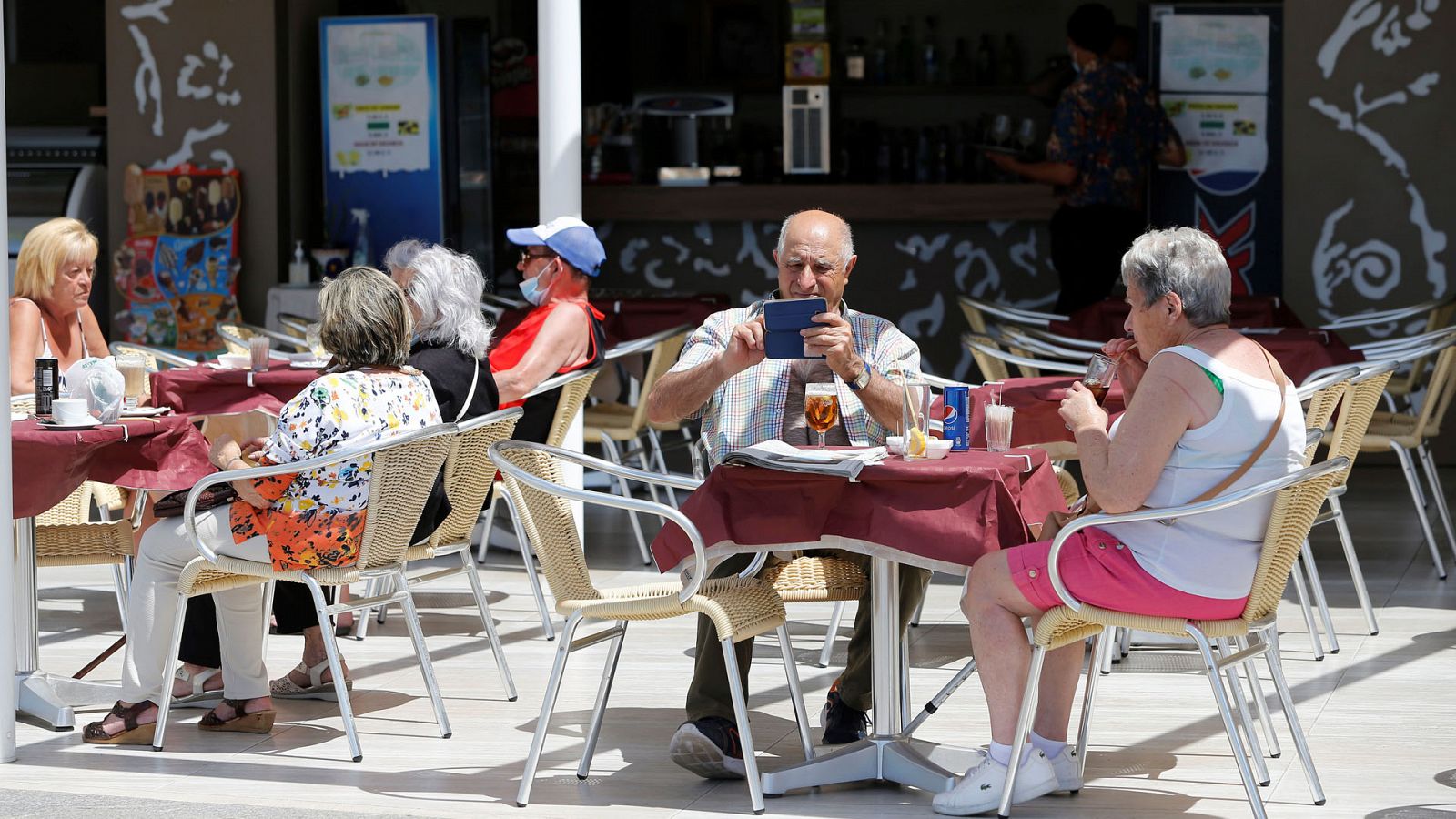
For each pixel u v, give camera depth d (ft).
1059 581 16.76
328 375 20.25
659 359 33.37
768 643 26.32
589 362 28.25
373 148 45.14
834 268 19.81
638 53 49.65
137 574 20.97
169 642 20.90
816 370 20.22
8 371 19.83
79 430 20.52
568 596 18.69
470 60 45.27
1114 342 18.06
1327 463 16.29
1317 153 42.75
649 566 31.71
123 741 20.83
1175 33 44.98
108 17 44.80
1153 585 16.67
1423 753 20.02
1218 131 45.03
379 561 20.51
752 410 20.30
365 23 44.88
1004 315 37.09
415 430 19.80
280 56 44.75
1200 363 16.60
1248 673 20.07
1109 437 17.12
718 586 18.43
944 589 30.22
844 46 49.96
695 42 49.26
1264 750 20.15
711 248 47.55
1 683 19.90
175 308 44.50
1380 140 42.45
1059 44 49.03
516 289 48.34
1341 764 19.58
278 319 39.01
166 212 44.50
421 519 21.95
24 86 49.26
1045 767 17.80
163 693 20.51
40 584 31.22
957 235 47.21
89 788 18.83
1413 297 42.63
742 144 49.26
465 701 22.94
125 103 44.88
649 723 21.72
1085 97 41.96
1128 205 42.45
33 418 22.09
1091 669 19.26
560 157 30.19
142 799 18.35
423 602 29.40
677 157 47.60
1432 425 30.91
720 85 48.73
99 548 22.67
